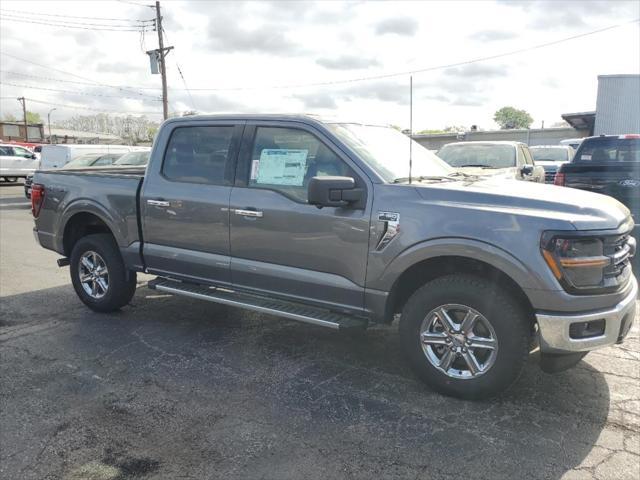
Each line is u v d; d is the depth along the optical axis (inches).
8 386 157.8
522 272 132.6
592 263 132.3
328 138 164.2
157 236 201.5
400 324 154.0
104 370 168.9
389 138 186.7
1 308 235.1
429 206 145.6
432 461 118.9
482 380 141.7
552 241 130.5
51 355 181.2
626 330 142.6
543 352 136.3
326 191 148.7
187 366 171.6
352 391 153.4
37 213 240.5
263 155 177.0
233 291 190.2
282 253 170.6
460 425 134.0
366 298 157.0
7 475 115.3
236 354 181.5
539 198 141.3
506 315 136.9
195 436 130.3
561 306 131.1
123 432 132.4
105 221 214.4
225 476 114.5
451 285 143.4
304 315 165.6
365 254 154.6
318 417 138.8
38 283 281.3
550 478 112.6
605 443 125.4
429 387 153.2
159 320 217.3
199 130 193.3
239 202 177.8
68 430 133.6
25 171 1045.8
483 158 407.2
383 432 131.1
